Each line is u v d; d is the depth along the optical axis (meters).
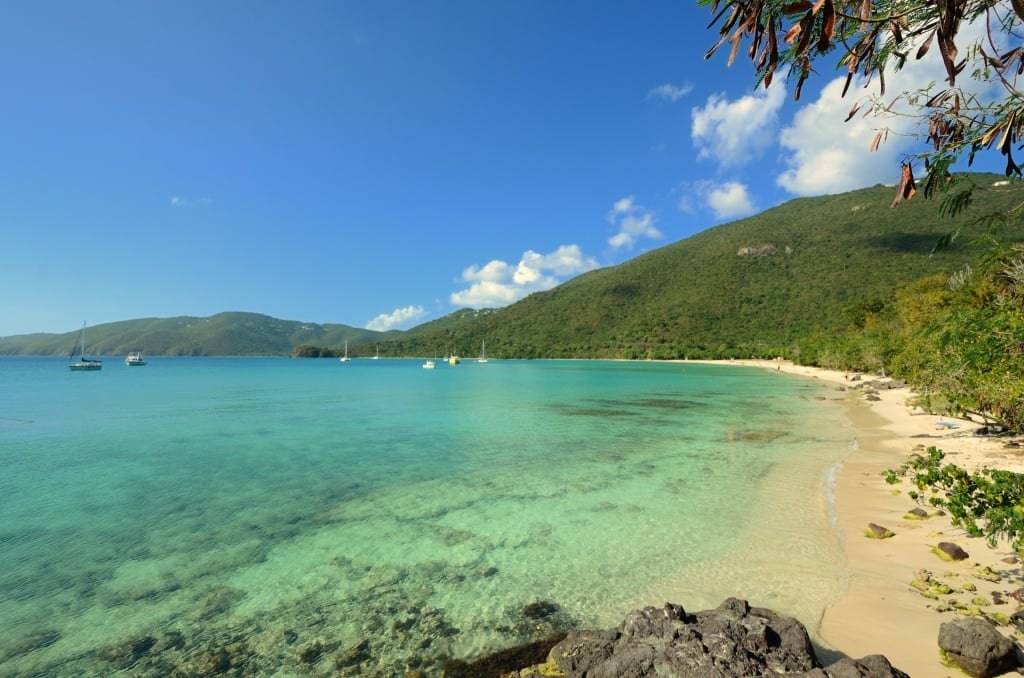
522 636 6.11
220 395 41.53
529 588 7.35
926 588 6.61
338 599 7.09
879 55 3.27
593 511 10.82
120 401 36.22
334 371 95.19
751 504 11.02
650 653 4.64
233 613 6.74
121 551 8.84
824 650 5.37
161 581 7.68
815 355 74.38
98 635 6.23
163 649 5.95
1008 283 11.62
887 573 7.21
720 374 72.69
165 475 14.25
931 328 12.55
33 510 11.09
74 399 37.59
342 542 9.20
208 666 5.63
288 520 10.41
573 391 44.91
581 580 7.57
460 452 17.34
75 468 15.14
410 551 8.77
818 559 7.91
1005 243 9.28
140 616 6.68
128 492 12.51
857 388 42.03
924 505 10.16
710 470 14.30
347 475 14.12
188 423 24.94
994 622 5.58
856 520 9.59
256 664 5.66
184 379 66.31
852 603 6.38
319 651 5.89
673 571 7.77
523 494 12.16
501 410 30.16
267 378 69.50
